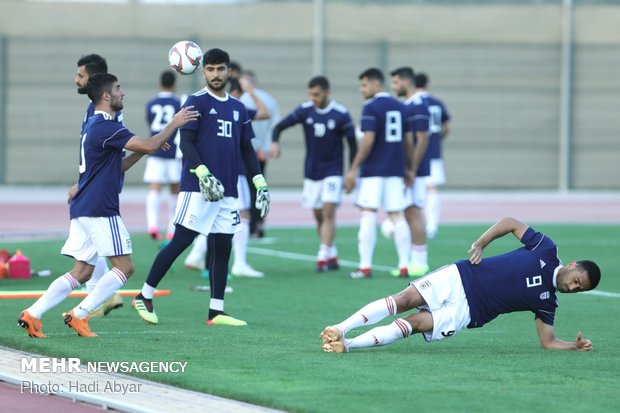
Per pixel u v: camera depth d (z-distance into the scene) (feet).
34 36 285.43
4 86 285.02
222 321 93.86
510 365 74.69
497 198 277.85
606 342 86.89
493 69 297.53
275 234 188.03
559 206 255.70
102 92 84.48
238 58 291.38
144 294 93.50
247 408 61.00
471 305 77.51
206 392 65.31
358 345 78.59
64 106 287.07
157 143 83.41
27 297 107.86
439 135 178.50
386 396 63.72
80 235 84.48
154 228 168.96
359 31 295.07
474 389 66.18
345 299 112.47
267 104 163.12
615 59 296.92
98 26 286.46
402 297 77.97
